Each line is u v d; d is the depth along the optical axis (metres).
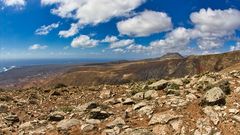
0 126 19.16
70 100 26.34
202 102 17.16
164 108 17.77
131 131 15.27
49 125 18.36
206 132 14.70
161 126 15.68
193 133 14.80
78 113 19.89
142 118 17.25
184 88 21.89
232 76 22.61
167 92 21.02
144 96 21.70
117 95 25.86
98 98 25.86
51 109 23.33
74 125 17.56
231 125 14.94
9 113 22.41
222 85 18.64
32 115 21.80
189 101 18.11
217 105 16.73
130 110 18.95
